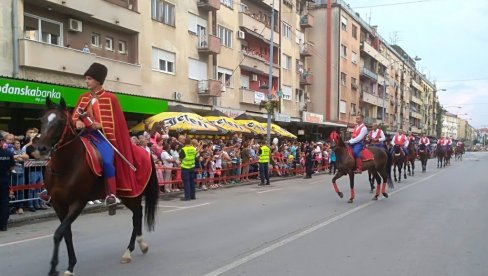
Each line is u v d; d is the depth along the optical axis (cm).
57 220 1141
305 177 2539
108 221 1104
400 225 1008
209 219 1098
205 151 1903
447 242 838
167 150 1747
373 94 6731
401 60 8731
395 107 8244
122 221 1104
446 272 646
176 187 1759
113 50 2338
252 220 1077
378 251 766
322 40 5266
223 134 2402
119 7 2272
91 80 617
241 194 1677
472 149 14212
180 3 2784
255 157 2336
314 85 5281
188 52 2853
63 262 701
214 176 1980
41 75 1853
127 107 2055
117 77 2248
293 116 4525
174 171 1748
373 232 928
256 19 3728
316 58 5278
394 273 639
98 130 619
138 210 718
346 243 825
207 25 3066
